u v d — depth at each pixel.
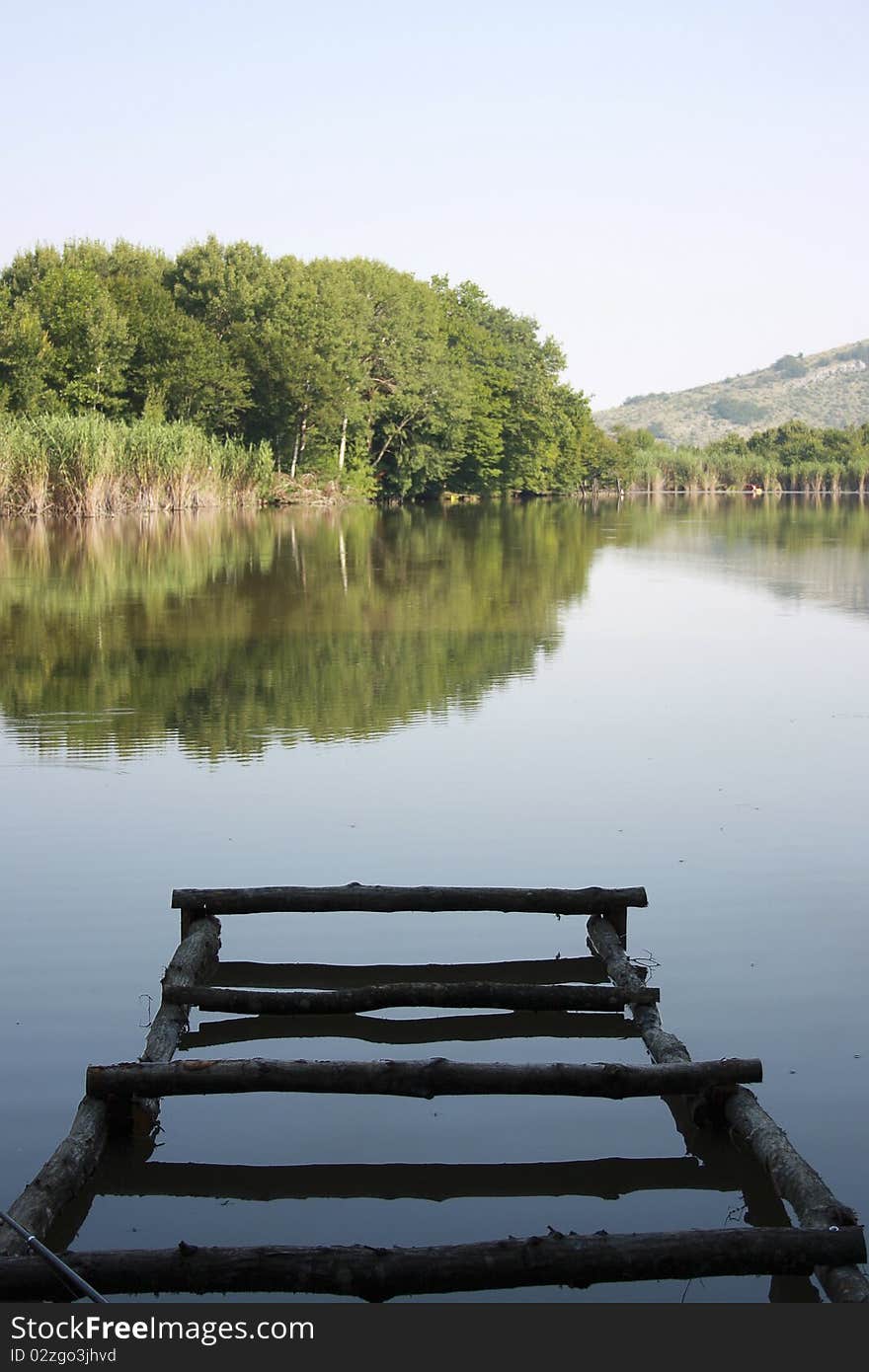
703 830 9.48
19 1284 4.42
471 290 92.25
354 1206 4.95
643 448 124.25
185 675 15.71
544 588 26.58
